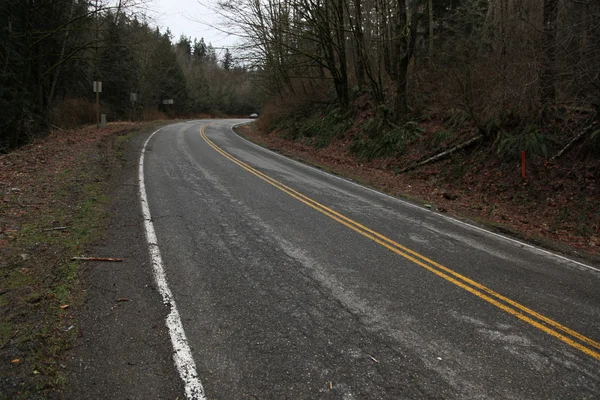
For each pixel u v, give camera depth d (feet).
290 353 11.16
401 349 11.64
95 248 17.47
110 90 114.21
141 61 126.93
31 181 27.89
